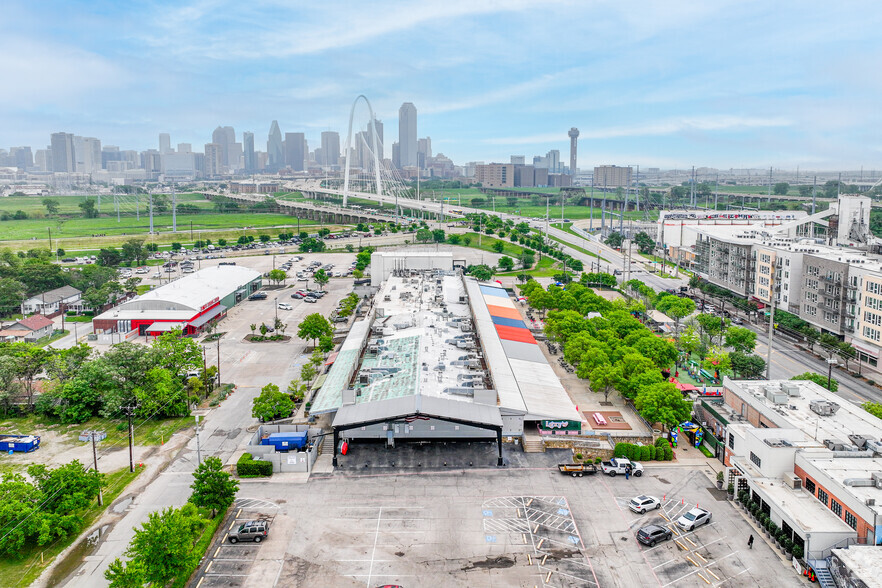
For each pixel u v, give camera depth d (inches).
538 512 3983.8
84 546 3659.0
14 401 5836.6
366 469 4579.2
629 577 3341.5
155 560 3147.1
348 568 3425.2
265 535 3690.9
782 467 3983.8
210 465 3895.2
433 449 4901.6
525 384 5580.7
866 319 6899.6
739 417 4923.7
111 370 5521.7
